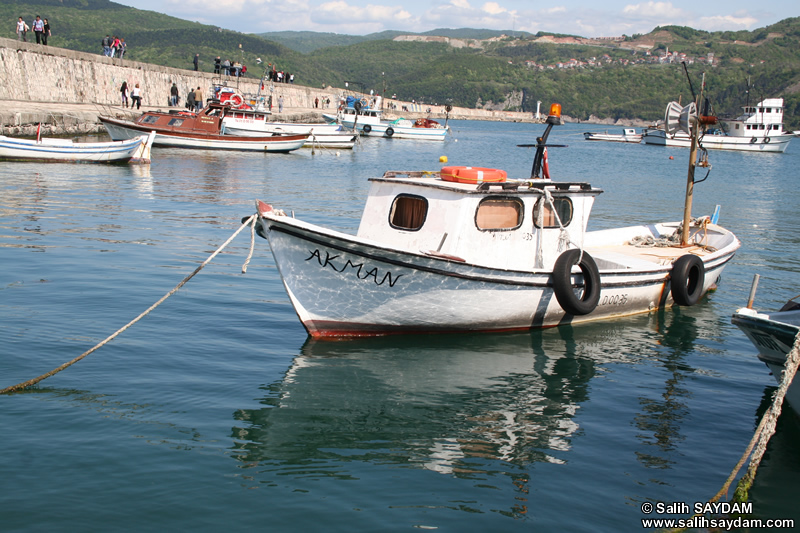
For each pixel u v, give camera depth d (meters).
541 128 159.12
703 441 6.49
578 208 10.52
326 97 88.50
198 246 13.98
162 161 31.86
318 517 4.95
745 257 15.86
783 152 78.06
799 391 6.62
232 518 4.87
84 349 7.93
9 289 10.09
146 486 5.21
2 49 34.19
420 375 7.91
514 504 5.25
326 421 6.55
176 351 8.10
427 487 5.45
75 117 35.62
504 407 7.12
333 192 24.59
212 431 6.19
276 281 11.60
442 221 9.17
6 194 19.30
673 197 28.34
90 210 17.62
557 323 10.20
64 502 4.92
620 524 5.06
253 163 34.25
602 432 6.60
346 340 9.05
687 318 10.89
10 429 5.95
